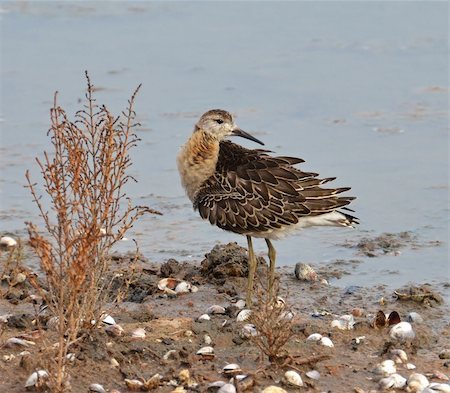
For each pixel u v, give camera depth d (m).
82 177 12.51
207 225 16.31
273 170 13.45
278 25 26.12
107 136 11.45
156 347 11.13
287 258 15.00
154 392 10.26
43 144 19.23
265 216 13.25
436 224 16.03
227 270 13.95
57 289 11.15
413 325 12.39
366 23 26.17
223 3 27.94
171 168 18.42
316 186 13.34
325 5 27.70
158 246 15.41
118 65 23.42
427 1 27.67
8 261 12.80
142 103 21.20
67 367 10.45
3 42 24.78
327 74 22.84
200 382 10.45
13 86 22.09
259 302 11.77
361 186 17.44
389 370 10.88
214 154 13.84
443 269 14.41
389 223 16.12
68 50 24.34
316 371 10.82
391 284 13.90
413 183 17.58
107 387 10.33
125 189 17.58
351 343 11.67
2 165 18.31
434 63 23.36
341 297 13.45
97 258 11.41
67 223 10.85
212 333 11.67
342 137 19.59
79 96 21.56
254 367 10.80
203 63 23.56
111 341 11.11
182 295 13.41
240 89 22.03
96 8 27.38
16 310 12.64
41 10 27.08
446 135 19.62
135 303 13.16
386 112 20.77
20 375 10.42
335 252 15.16
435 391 10.29
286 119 20.45
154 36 25.34
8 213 16.52
